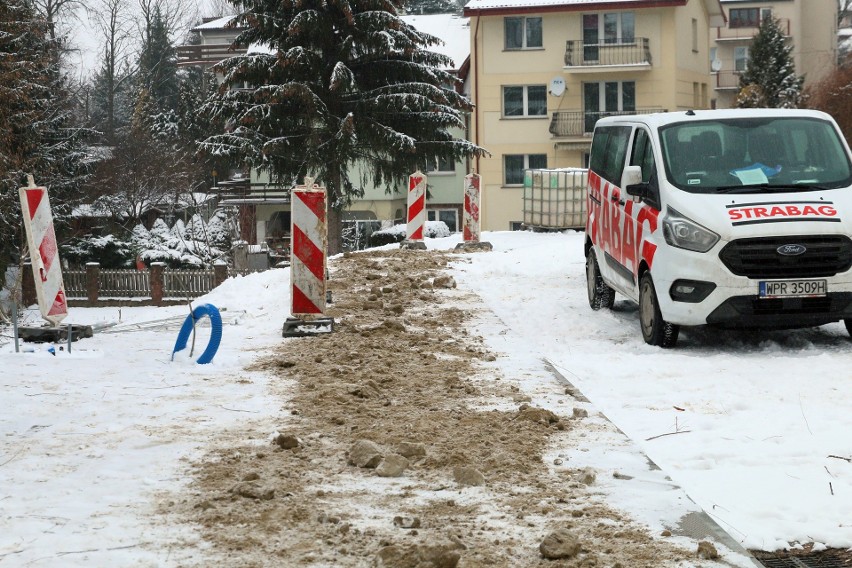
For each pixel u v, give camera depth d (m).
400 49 40.72
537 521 5.33
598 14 54.56
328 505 5.56
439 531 5.16
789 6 74.44
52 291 11.21
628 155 12.11
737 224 10.09
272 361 9.76
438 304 13.65
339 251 41.25
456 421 7.43
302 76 39.91
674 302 10.29
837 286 10.06
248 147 39.97
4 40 35.66
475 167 56.75
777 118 11.38
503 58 55.28
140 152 53.53
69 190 45.94
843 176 10.78
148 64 90.38
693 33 58.75
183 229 55.16
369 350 10.27
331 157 40.03
